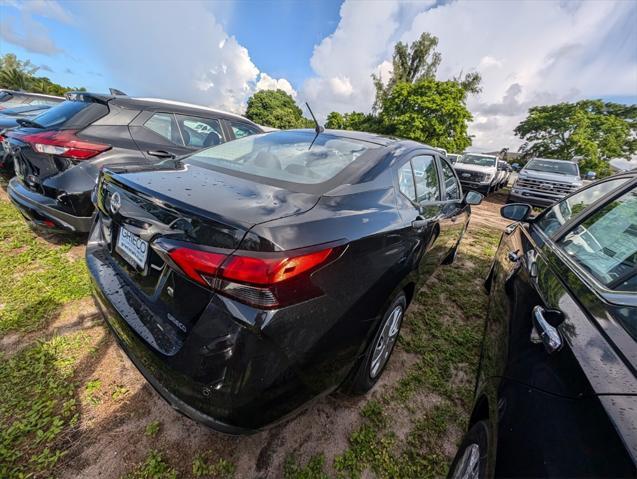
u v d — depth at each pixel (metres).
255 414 1.08
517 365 1.06
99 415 1.54
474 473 1.04
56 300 2.32
